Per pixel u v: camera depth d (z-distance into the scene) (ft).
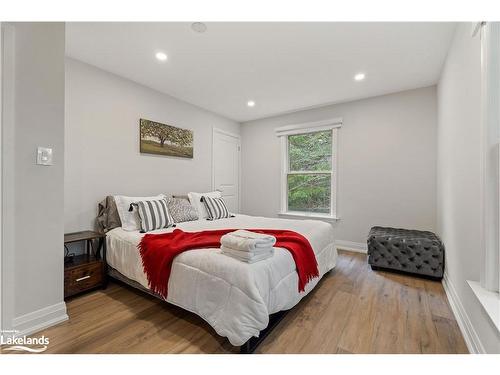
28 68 4.89
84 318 5.61
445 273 7.64
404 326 5.36
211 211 10.43
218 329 4.49
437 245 7.91
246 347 4.41
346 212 11.91
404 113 10.44
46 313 5.17
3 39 4.56
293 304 5.60
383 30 6.33
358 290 7.27
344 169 11.94
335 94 10.86
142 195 9.84
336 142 12.13
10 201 4.64
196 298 5.01
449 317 5.74
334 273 8.70
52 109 5.27
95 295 6.84
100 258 7.47
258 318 4.23
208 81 9.52
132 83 9.46
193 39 6.75
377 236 8.96
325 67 8.38
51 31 5.27
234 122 15.19
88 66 8.13
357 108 11.59
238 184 15.53
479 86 4.67
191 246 5.72
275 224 8.87
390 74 8.89
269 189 14.53
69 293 6.39
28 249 4.91
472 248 4.99
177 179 11.40
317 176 13.03
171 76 9.11
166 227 8.38
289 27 6.23
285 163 13.99
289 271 5.53
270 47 7.16
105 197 8.59
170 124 11.04
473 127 5.01
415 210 10.23
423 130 10.03
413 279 8.13
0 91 4.51
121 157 9.10
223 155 14.30
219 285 4.69
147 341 4.79
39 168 5.07
